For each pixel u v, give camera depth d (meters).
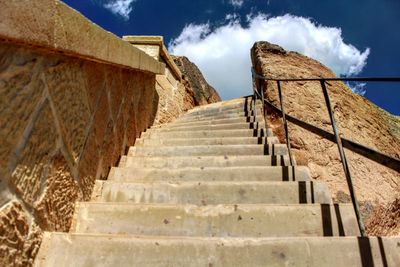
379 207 3.03
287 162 2.48
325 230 1.54
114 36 1.97
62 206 1.50
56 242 1.31
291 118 2.33
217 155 2.84
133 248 1.30
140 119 3.60
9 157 1.07
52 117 1.37
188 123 4.46
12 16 0.92
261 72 5.12
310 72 4.93
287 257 1.27
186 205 1.67
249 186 1.96
